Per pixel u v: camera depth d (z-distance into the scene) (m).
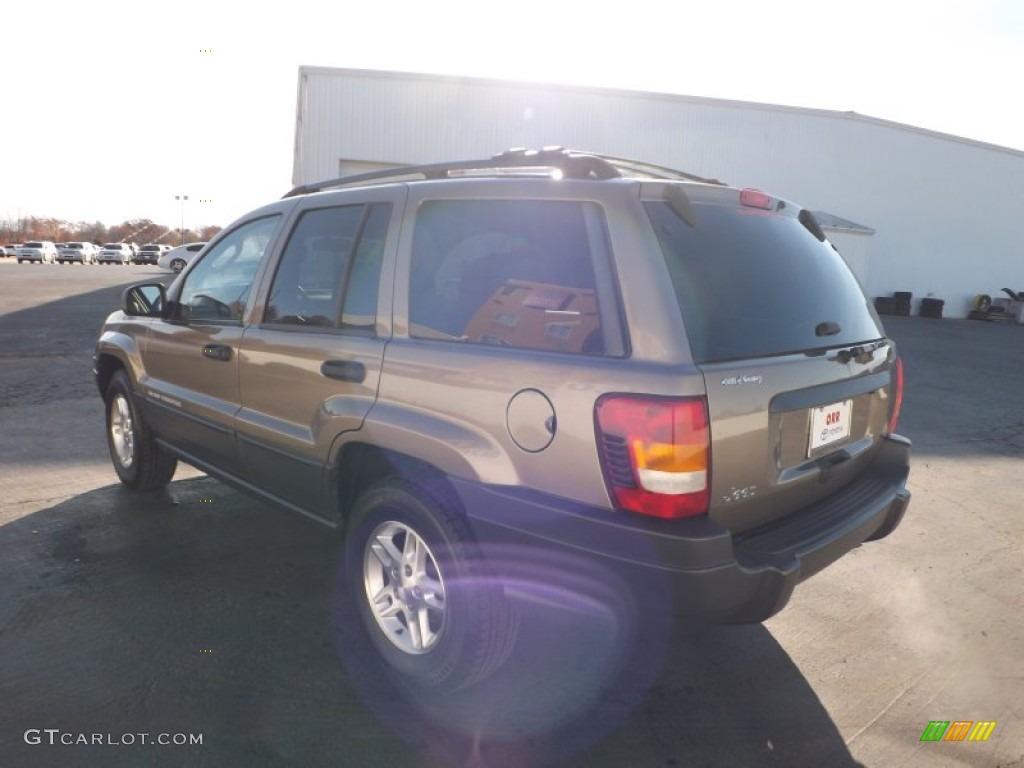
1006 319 28.94
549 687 2.90
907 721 2.75
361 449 3.03
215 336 3.76
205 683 2.81
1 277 29.25
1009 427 8.01
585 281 2.42
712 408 2.23
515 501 2.44
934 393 10.12
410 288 2.88
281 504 3.51
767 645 3.28
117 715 2.60
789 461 2.60
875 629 3.45
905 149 28.00
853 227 24.80
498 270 2.64
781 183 26.38
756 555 2.39
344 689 2.81
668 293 2.28
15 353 10.51
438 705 2.75
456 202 2.83
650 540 2.19
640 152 24.34
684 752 2.54
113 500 4.73
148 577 3.66
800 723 2.73
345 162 21.70
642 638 3.29
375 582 2.97
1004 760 2.54
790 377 2.52
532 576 2.44
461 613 2.60
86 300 19.23
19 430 6.41
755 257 2.71
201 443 4.00
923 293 29.59
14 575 3.64
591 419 2.27
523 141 22.91
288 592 3.54
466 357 2.60
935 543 4.54
